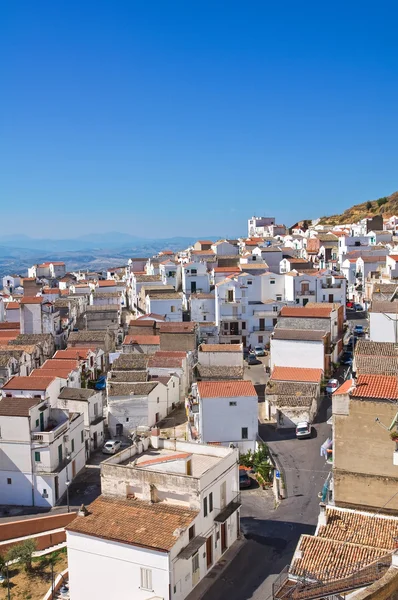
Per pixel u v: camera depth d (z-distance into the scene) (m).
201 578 44.84
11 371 92.12
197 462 50.00
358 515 41.84
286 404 75.69
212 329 110.19
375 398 45.72
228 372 87.31
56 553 53.00
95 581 42.88
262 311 112.31
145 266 177.12
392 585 28.14
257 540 50.53
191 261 146.75
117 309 125.75
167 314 121.62
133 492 46.34
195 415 73.62
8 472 64.62
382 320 85.62
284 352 88.19
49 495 63.84
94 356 101.50
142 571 41.19
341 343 98.06
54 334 119.19
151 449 53.25
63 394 78.12
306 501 56.88
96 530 42.75
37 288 158.38
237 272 129.25
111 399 80.56
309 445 69.81
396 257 127.88
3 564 49.47
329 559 36.09
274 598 33.09
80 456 71.56
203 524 45.00
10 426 64.38
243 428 70.25
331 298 114.94
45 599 44.69
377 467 46.25
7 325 123.94
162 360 90.44
